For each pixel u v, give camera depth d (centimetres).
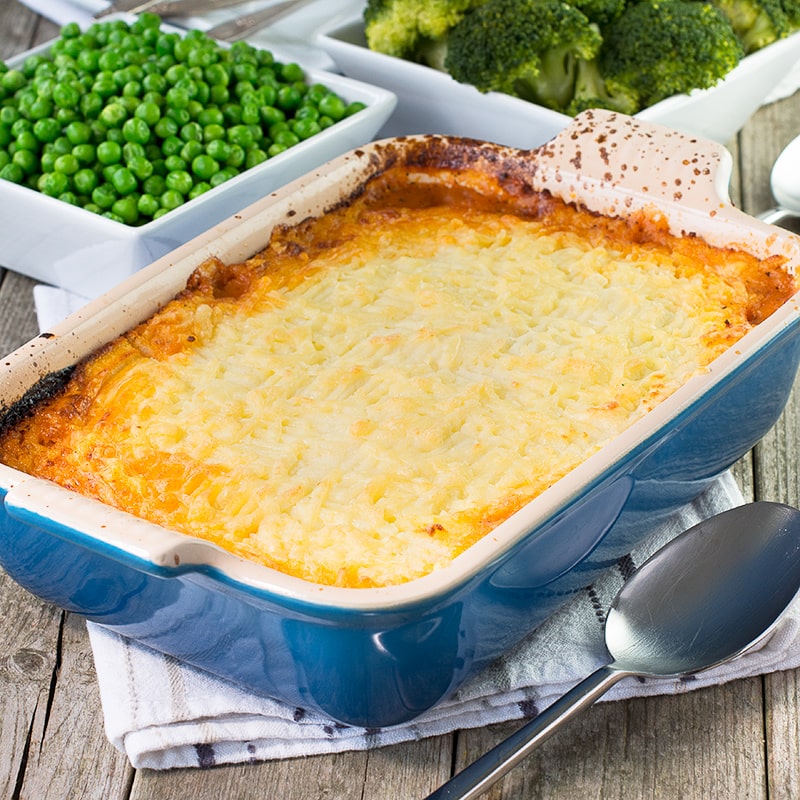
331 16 104
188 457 78
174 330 82
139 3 101
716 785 76
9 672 79
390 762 77
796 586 78
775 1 98
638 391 80
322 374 80
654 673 76
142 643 79
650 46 94
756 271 84
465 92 95
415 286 84
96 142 93
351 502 76
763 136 102
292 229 86
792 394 88
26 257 92
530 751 74
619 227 86
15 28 110
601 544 78
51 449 79
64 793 76
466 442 78
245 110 94
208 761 77
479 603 74
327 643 73
